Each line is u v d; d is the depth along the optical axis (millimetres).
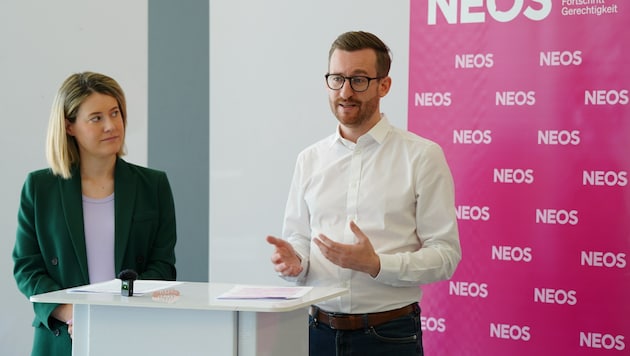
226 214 3768
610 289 3084
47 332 2467
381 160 2590
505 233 3242
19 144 4035
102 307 1984
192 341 1911
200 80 3812
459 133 3322
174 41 3859
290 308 1808
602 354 3098
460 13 3316
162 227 2672
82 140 2508
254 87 3709
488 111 3271
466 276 3309
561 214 3154
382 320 2486
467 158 3307
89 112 2484
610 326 3082
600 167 3096
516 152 3225
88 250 2537
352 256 2287
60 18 4000
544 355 3182
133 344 1961
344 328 2502
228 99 3760
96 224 2561
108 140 2514
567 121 3143
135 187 2607
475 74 3293
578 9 3115
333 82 2541
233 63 3746
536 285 3193
